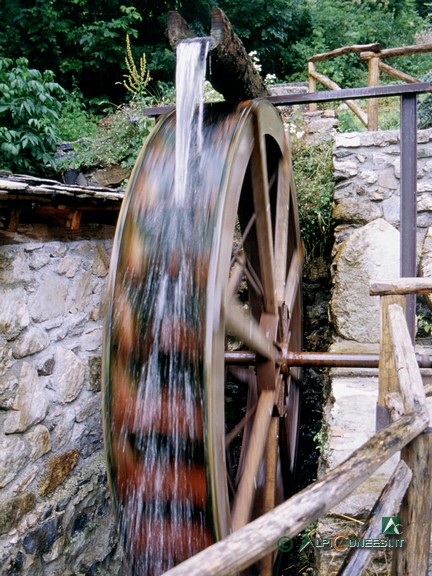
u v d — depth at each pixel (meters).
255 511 2.80
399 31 10.89
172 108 2.89
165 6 8.75
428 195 4.22
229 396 4.96
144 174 2.46
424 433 1.64
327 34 10.16
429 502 1.69
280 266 3.09
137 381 2.26
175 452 2.19
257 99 2.62
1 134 5.15
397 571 1.73
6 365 2.67
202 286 2.18
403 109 2.81
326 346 4.80
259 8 9.19
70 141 6.15
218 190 2.26
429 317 4.34
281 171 3.17
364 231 4.14
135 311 2.28
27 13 8.01
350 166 4.24
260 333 2.68
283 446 3.34
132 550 2.31
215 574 0.91
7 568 2.67
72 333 3.25
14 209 2.55
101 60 8.41
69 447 3.21
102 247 3.59
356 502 2.30
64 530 3.13
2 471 2.65
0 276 2.62
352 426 2.91
